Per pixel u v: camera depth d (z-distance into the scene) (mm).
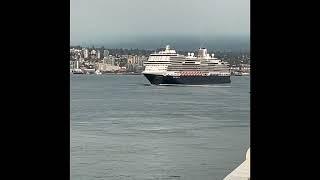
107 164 22484
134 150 26609
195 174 20562
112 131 34438
